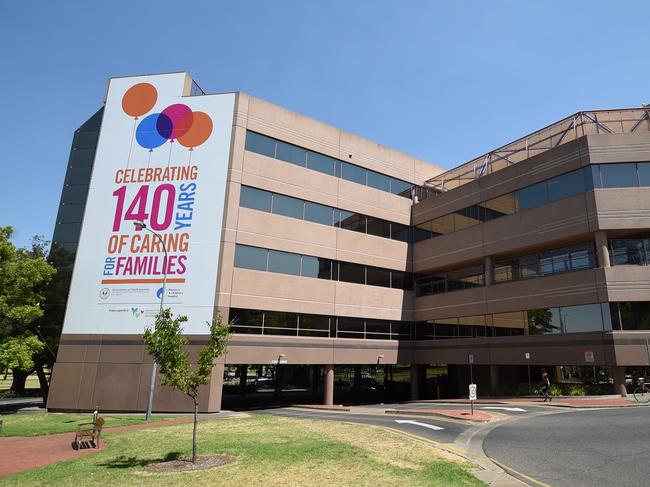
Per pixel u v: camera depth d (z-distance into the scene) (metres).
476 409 22.52
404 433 15.51
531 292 29.81
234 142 30.56
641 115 29.69
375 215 37.34
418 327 37.84
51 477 10.45
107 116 31.69
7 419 23.61
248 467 10.48
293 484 8.96
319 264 33.09
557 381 28.67
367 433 15.37
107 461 12.24
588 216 27.05
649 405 21.23
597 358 25.55
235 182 29.98
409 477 9.30
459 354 33.84
